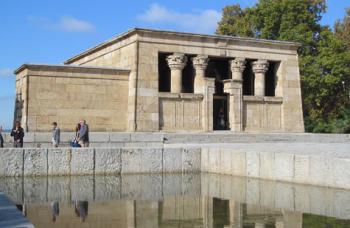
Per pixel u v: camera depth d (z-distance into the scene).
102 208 14.23
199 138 36.56
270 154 20.70
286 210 13.83
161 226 11.62
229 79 44.53
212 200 15.81
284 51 46.22
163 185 19.94
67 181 20.97
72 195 17.06
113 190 18.44
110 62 44.25
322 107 62.75
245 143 35.09
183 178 22.31
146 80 39.84
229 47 43.59
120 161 23.50
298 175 19.31
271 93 48.34
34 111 36.75
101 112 39.12
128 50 40.84
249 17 63.38
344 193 16.78
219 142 36.66
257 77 45.25
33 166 22.17
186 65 45.53
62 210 13.89
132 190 18.44
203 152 24.91
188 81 46.28
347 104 62.03
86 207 14.45
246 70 48.59
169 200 15.84
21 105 37.94
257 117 44.56
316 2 61.38
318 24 61.03
